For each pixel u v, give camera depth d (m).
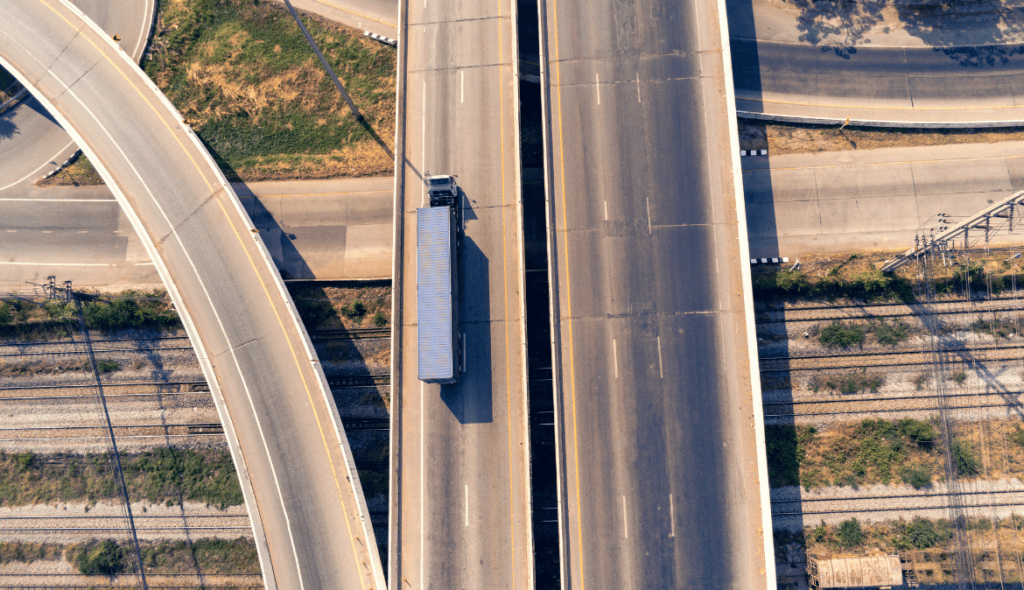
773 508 47.69
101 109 52.59
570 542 41.56
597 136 46.38
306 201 55.03
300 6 58.03
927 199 50.69
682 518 41.22
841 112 52.62
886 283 48.59
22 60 54.25
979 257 48.91
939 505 46.91
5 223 56.22
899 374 48.69
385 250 53.94
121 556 50.97
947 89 52.34
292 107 56.62
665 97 46.59
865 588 45.88
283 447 46.25
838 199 51.34
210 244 49.22
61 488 52.31
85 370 53.53
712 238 44.28
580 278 44.53
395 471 43.41
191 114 56.62
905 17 53.88
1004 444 47.31
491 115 48.28
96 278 55.09
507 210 46.69
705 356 42.88
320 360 52.16
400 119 48.34
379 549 49.50
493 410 44.09
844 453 48.03
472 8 49.94
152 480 51.81
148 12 58.56
